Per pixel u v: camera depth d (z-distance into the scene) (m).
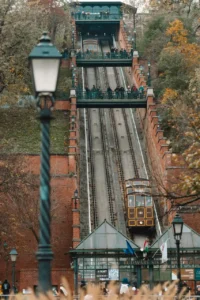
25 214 118.69
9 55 146.50
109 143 171.75
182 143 115.69
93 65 196.50
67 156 137.38
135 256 93.25
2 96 147.25
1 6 145.38
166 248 87.38
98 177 156.88
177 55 171.12
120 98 167.75
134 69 194.38
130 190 141.50
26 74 150.38
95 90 169.62
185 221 128.00
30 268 122.19
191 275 92.12
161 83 173.50
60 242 129.50
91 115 185.25
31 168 134.25
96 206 146.25
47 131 40.78
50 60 40.44
